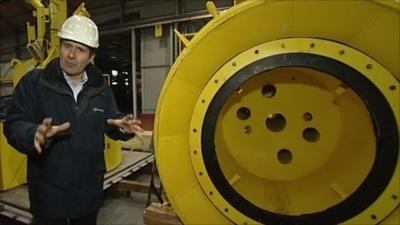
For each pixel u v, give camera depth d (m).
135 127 1.05
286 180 0.84
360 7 0.60
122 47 6.13
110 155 2.56
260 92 0.81
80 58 1.04
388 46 0.62
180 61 0.70
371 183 0.65
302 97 0.80
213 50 0.71
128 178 3.01
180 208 0.77
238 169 0.85
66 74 1.08
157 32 4.12
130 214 2.30
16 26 6.05
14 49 6.41
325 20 0.65
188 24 4.01
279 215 0.73
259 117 0.83
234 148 0.84
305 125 0.81
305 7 0.63
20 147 0.94
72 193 1.10
